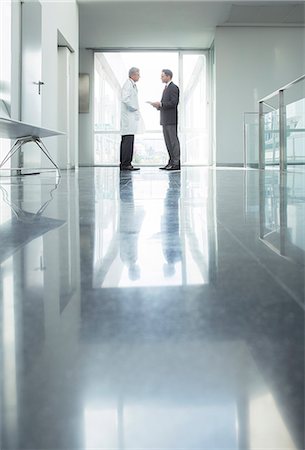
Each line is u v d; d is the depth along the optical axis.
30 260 0.78
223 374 0.37
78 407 0.33
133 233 1.05
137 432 0.30
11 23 4.62
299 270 0.69
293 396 0.34
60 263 0.76
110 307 0.53
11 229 1.12
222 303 0.54
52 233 1.06
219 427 0.31
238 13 8.62
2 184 3.11
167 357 0.40
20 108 4.94
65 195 2.15
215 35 9.42
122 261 0.77
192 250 0.85
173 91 6.01
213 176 4.25
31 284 0.64
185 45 10.36
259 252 0.83
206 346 0.42
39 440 0.30
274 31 9.47
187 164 10.80
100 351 0.41
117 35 9.62
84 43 10.08
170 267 0.72
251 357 0.39
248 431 0.30
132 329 0.46
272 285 0.61
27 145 5.27
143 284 0.63
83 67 10.41
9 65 4.62
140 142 11.04
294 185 2.85
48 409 0.32
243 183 3.10
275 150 5.59
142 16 8.62
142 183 3.17
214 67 9.80
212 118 10.42
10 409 0.32
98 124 10.86
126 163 6.21
